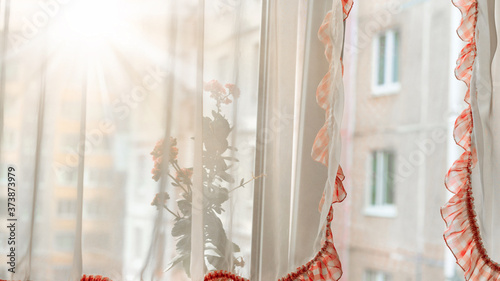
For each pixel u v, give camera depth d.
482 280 1.19
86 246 1.03
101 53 1.06
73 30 1.05
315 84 1.13
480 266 1.19
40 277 1.01
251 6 1.15
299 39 1.17
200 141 1.05
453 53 1.24
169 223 1.06
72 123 1.04
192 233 1.04
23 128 1.02
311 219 1.10
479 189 1.18
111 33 1.07
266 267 1.09
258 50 1.14
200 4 1.08
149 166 1.06
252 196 1.11
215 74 1.12
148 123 1.07
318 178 1.11
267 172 1.11
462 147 1.19
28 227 1.00
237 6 1.14
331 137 1.08
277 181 1.12
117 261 1.04
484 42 1.20
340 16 1.10
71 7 1.05
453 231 1.17
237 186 1.11
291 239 1.10
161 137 1.07
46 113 1.03
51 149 1.03
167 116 1.07
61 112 1.04
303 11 1.17
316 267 1.09
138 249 1.05
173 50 1.08
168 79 1.08
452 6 1.25
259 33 1.14
